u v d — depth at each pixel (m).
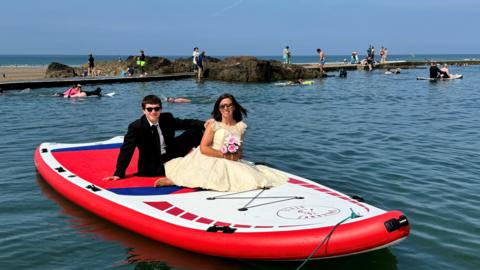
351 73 45.84
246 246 4.79
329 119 15.10
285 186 6.27
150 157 6.82
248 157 9.50
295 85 30.47
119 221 5.68
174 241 5.16
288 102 20.19
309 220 5.09
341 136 12.02
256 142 11.04
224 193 6.02
